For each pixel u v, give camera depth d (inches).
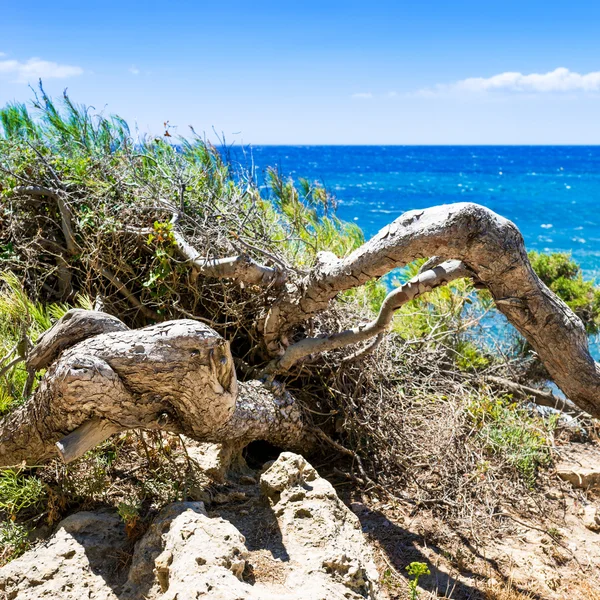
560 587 136.2
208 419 126.6
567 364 140.6
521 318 138.8
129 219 183.3
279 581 105.4
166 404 123.1
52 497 127.3
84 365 110.1
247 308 174.9
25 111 235.3
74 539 115.0
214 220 186.9
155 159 206.4
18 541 119.6
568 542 152.8
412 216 134.0
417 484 162.6
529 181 2711.6
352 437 172.6
